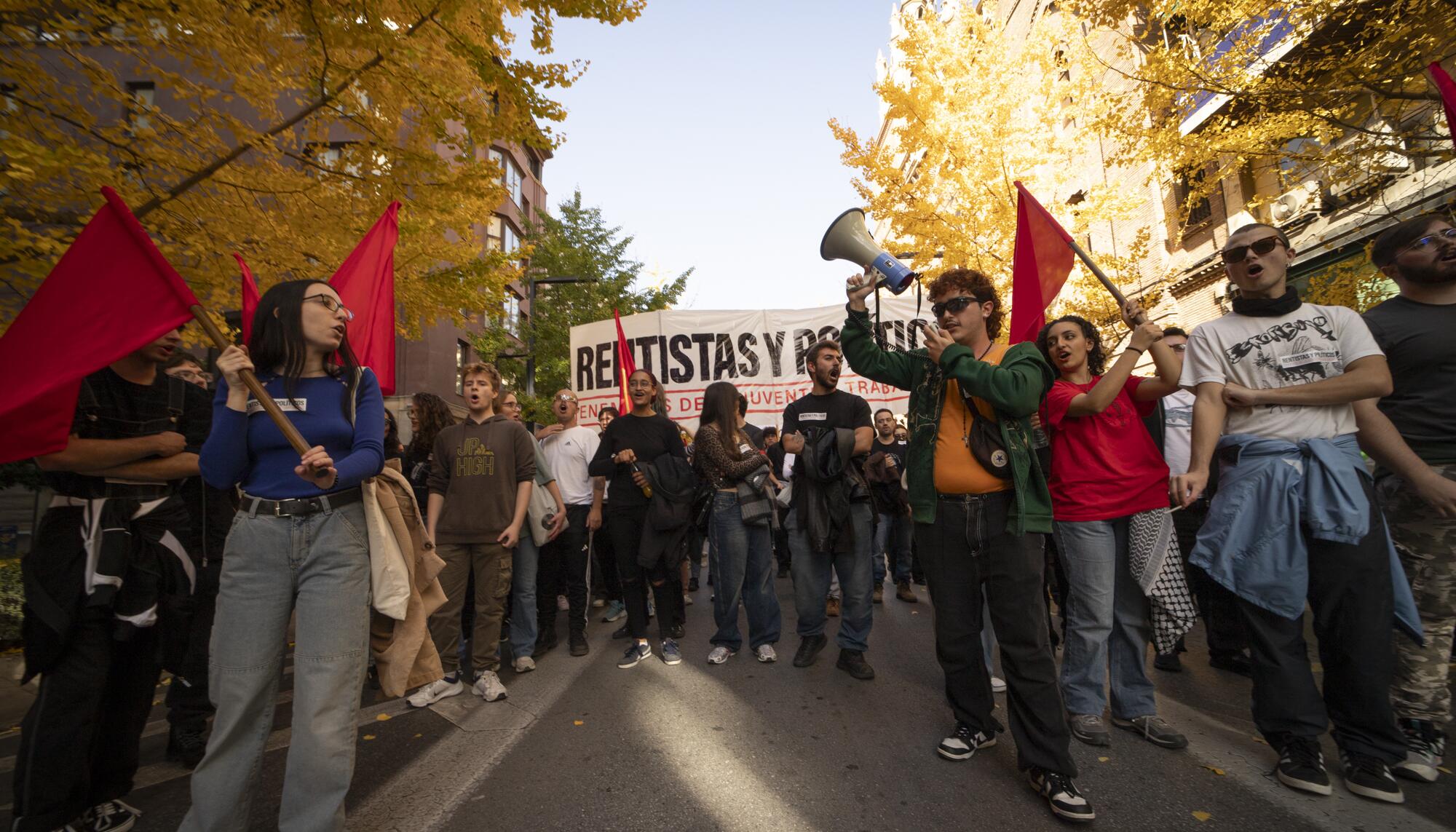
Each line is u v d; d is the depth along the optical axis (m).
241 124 4.48
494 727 3.43
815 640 4.38
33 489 7.77
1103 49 12.97
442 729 3.44
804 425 4.34
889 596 7.05
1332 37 6.64
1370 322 2.97
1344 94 6.53
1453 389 2.83
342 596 2.13
